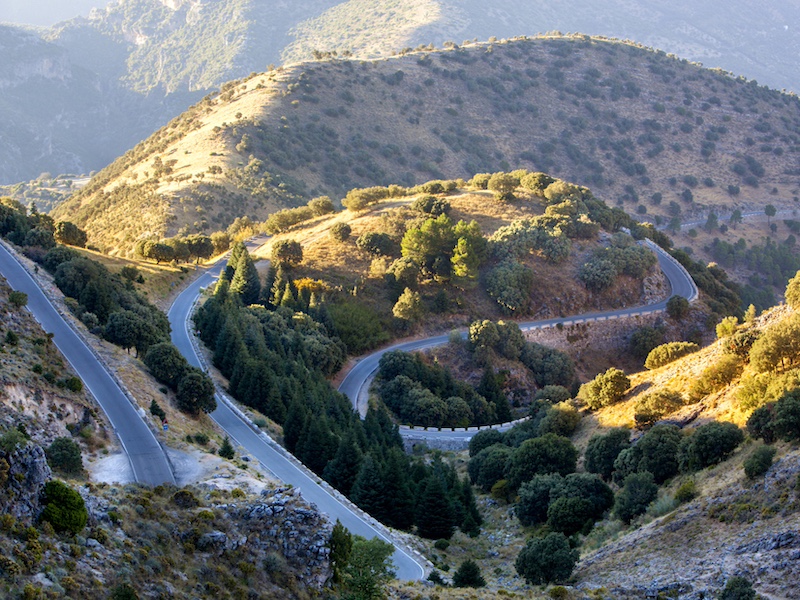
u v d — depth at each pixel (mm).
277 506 47031
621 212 197125
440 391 129500
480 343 143250
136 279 131750
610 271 167000
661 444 76875
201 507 46844
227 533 45312
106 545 40781
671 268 184500
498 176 187750
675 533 62250
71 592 36781
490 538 76688
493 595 54219
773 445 67500
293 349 120312
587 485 76250
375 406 121188
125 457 59250
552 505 74688
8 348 67125
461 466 103500
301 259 160000
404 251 162750
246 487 52750
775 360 83250
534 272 166375
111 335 86562
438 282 161250
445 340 148875
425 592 52375
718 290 186000
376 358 140375
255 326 114438
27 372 64125
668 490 72000
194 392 76250
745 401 78500
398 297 155625
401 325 149875
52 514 39500
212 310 114312
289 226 189125
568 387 145625
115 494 45844
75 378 67438
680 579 55500
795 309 100750
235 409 84562
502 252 166750
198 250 164875
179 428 68875
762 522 58188
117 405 67625
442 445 113188
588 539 70312
